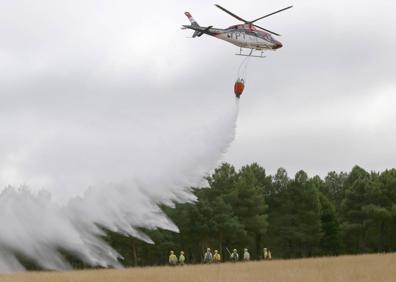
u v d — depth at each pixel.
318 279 27.41
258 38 60.16
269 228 87.44
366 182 91.31
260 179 99.81
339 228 88.06
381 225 89.06
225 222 72.31
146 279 29.25
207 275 30.25
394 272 30.70
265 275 29.91
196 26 62.03
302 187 85.25
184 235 73.88
